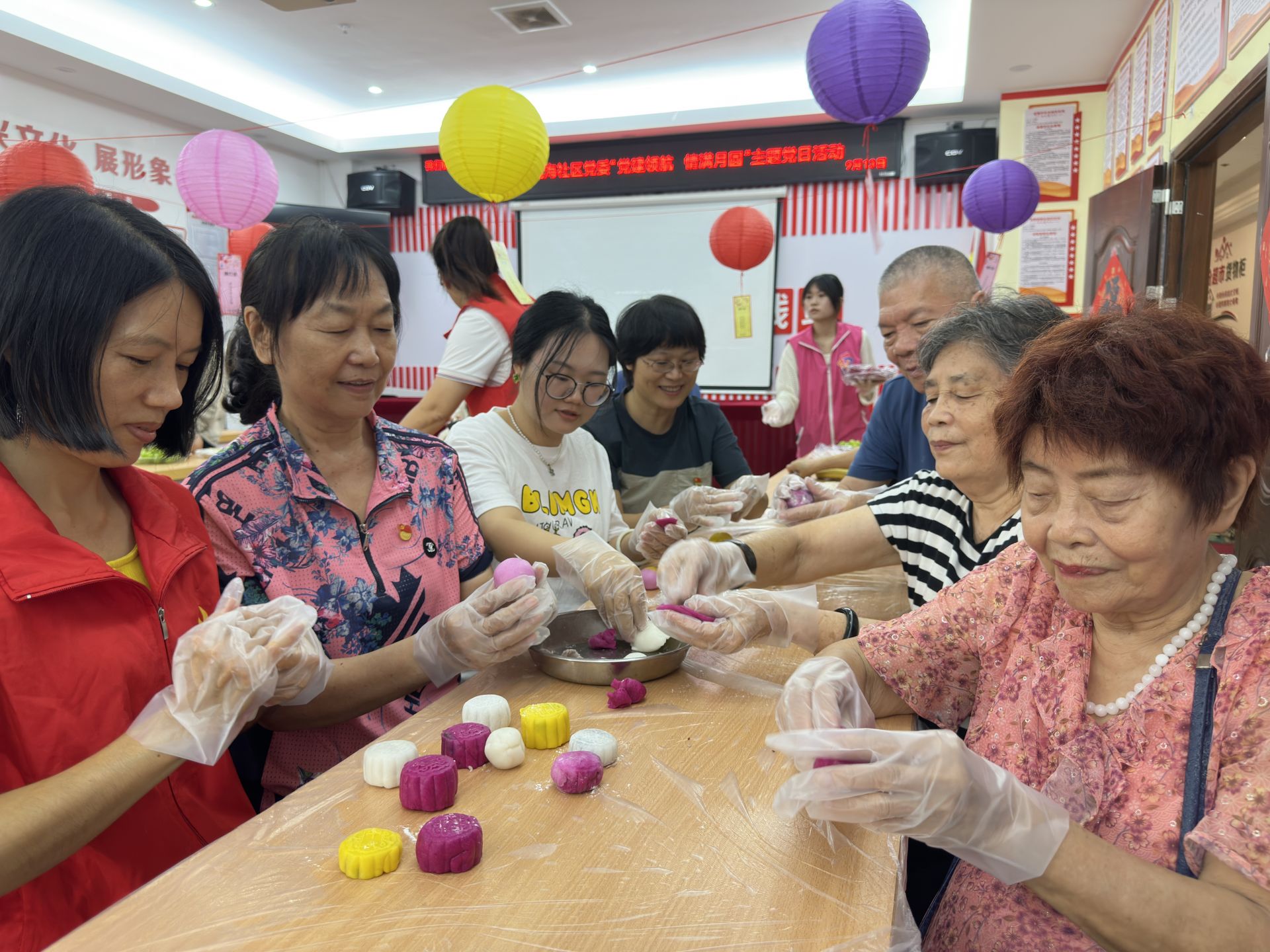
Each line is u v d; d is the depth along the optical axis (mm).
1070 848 662
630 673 1191
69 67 5180
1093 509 723
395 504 1376
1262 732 681
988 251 5797
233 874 764
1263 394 695
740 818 855
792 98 6422
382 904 721
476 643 1170
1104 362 703
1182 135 3434
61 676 913
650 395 2344
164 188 6285
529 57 5738
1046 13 4141
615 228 6957
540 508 1836
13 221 860
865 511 1584
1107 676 832
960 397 1300
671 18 5016
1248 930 617
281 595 1251
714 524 2059
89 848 942
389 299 1275
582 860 784
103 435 894
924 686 1040
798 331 6676
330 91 6504
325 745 1298
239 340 1515
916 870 1190
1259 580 770
